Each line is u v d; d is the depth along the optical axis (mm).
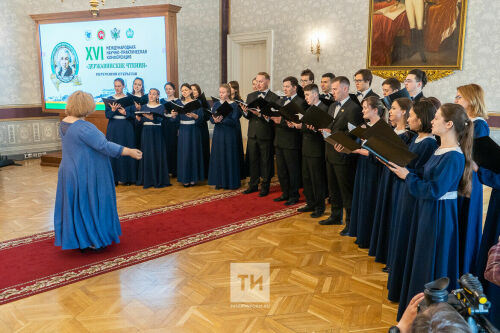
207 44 9086
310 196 4828
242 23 9031
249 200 5441
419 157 2523
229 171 5969
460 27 6473
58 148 9109
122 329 2492
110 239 3730
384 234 3236
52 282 3125
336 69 7879
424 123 2520
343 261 3514
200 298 2873
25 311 2713
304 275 3250
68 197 3455
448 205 2246
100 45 7602
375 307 2764
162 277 3207
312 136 4496
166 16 6992
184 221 4574
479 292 850
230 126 5898
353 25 7562
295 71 8406
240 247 3824
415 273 2314
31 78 8633
